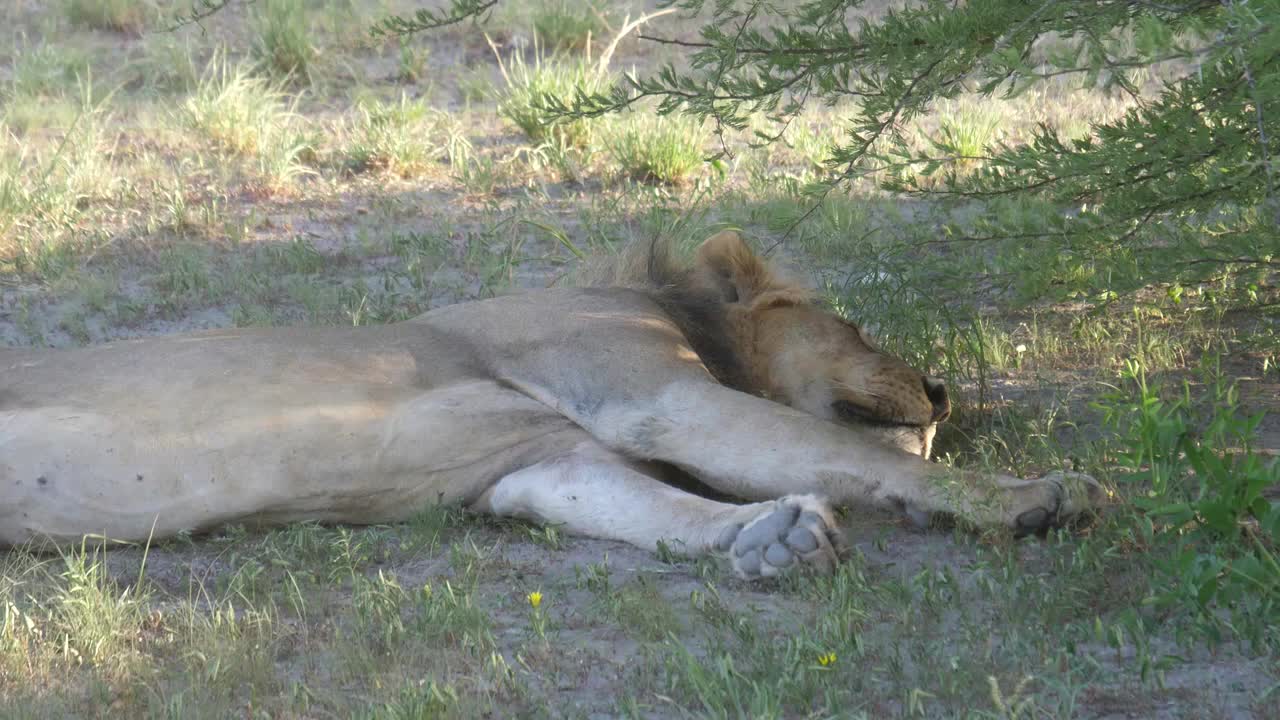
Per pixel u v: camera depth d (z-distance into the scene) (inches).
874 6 717.9
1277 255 316.8
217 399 294.0
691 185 618.5
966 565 263.4
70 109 741.3
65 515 289.1
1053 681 208.2
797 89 310.5
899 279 396.2
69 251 526.9
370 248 534.3
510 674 224.1
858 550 272.1
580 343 313.6
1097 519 270.1
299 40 836.0
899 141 315.3
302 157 667.4
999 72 263.0
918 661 224.2
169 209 578.2
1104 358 394.3
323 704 217.8
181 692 219.0
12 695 220.8
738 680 213.6
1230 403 313.1
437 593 253.6
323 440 295.7
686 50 838.5
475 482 306.8
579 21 866.1
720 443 296.5
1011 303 359.3
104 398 293.3
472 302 332.8
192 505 291.1
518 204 589.9
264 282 491.5
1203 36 232.8
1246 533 257.0
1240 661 221.1
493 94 780.6
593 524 290.8
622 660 232.4
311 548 284.5
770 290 346.0
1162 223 367.9
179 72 824.3
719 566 270.8
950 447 340.8
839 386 331.6
